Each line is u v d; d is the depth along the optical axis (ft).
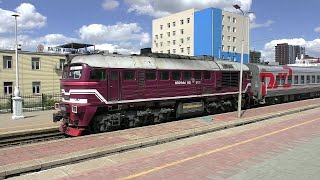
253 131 40.40
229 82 67.26
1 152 30.45
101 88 44.60
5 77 120.26
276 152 29.25
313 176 22.49
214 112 65.57
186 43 296.51
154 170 24.45
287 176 22.54
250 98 75.66
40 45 132.26
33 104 102.68
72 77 45.06
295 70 96.78
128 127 49.42
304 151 29.45
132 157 29.12
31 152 30.42
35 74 127.44
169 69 53.62
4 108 87.56
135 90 48.60
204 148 31.30
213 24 269.44
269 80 83.56
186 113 57.82
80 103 43.47
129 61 48.52
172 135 37.83
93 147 32.30
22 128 48.73
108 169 24.94
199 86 59.72
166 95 53.21
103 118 45.34
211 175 23.04
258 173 23.26
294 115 58.65
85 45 138.62
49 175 24.09
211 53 269.44
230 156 28.09
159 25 327.06
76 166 26.50
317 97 115.44
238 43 288.30
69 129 45.01
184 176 22.95
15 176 24.64
